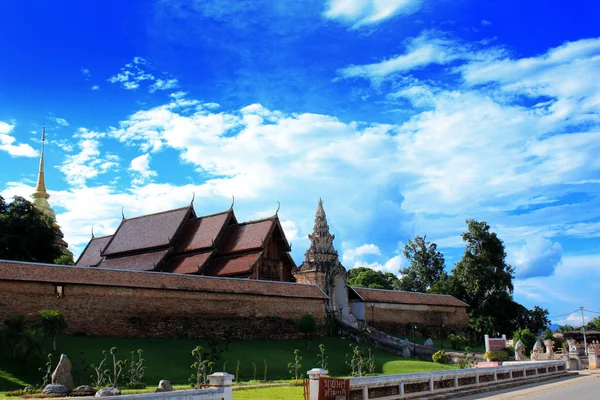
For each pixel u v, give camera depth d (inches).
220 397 744.3
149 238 3309.5
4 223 2532.0
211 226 3218.5
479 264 3885.3
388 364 2188.7
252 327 2397.9
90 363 1648.6
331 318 2812.5
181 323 2183.8
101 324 1973.4
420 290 4566.9
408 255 4734.3
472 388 1334.9
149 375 1621.6
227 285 2381.9
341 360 2225.6
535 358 2330.2
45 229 2706.7
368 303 2989.7
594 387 1429.6
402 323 3122.5
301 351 2289.6
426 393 1172.5
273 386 1422.2
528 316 3860.7
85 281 1964.8
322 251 3068.4
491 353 2244.1
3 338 1651.1
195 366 1585.9
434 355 2388.0
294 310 2581.2
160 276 2212.1
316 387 930.1
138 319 2070.6
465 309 3523.6
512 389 1425.9
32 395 1200.2
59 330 1683.1
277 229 3164.4
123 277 2096.5
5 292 1787.6
